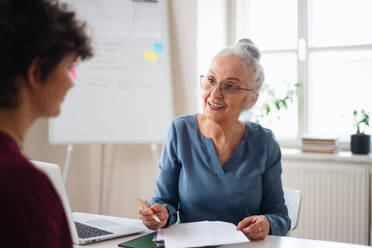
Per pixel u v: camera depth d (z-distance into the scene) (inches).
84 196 122.2
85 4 106.0
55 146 120.9
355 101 115.3
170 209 56.8
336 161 108.0
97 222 57.7
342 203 105.0
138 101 108.3
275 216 56.7
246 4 126.0
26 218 19.6
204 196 59.6
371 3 112.7
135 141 107.7
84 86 106.7
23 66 22.6
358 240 104.1
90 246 47.5
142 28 109.1
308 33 119.3
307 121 120.3
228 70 59.0
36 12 23.2
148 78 109.1
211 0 118.4
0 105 22.6
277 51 122.9
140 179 119.1
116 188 120.8
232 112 59.8
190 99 114.3
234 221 59.8
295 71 121.8
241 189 59.7
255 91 62.4
